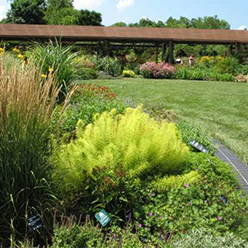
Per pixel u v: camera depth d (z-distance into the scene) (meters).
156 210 3.13
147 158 3.59
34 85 2.95
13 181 2.87
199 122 8.96
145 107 7.60
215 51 38.84
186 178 3.43
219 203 3.23
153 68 21.55
